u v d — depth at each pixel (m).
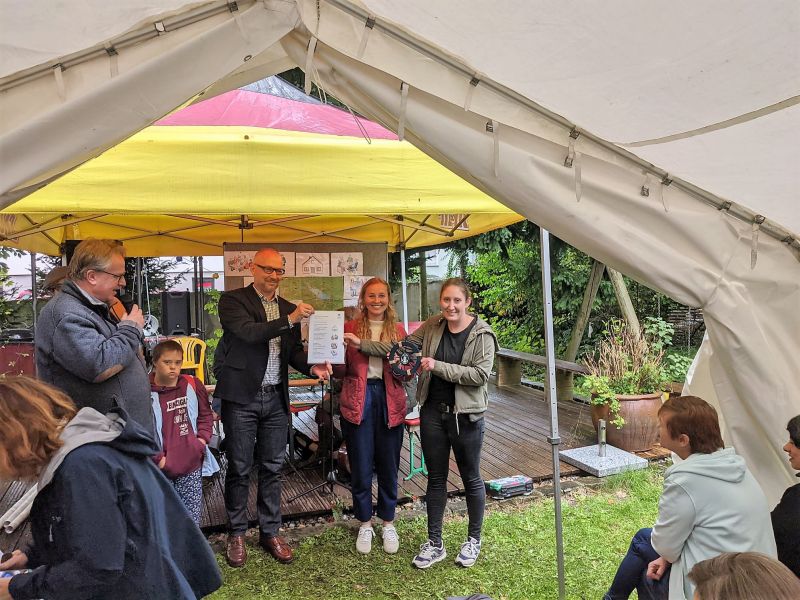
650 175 1.94
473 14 1.70
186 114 3.84
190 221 6.09
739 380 2.04
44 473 1.38
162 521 1.58
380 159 3.22
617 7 1.75
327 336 3.21
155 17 1.54
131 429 1.50
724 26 1.76
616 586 2.50
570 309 9.47
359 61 1.72
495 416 6.76
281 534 3.68
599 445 4.99
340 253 5.45
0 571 1.67
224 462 5.00
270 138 3.12
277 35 1.64
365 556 3.38
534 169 1.86
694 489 1.98
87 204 2.89
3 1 1.46
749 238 2.01
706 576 1.17
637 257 1.94
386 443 3.37
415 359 3.08
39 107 1.52
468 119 1.83
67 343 2.05
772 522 2.01
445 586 3.07
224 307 3.17
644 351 5.86
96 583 1.35
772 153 1.93
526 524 3.81
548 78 1.75
